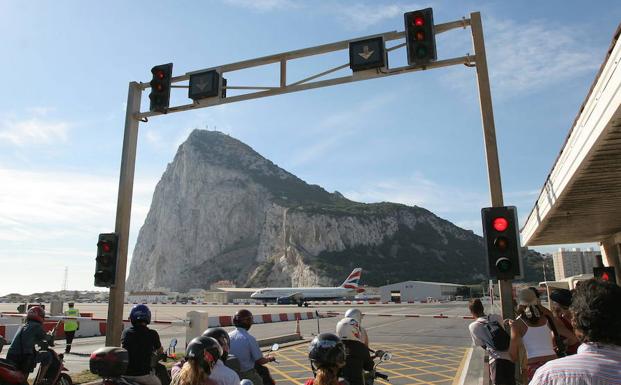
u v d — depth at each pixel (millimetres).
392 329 25984
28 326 7051
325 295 95812
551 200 10453
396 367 13016
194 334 11508
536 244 17969
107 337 8945
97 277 9094
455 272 161250
